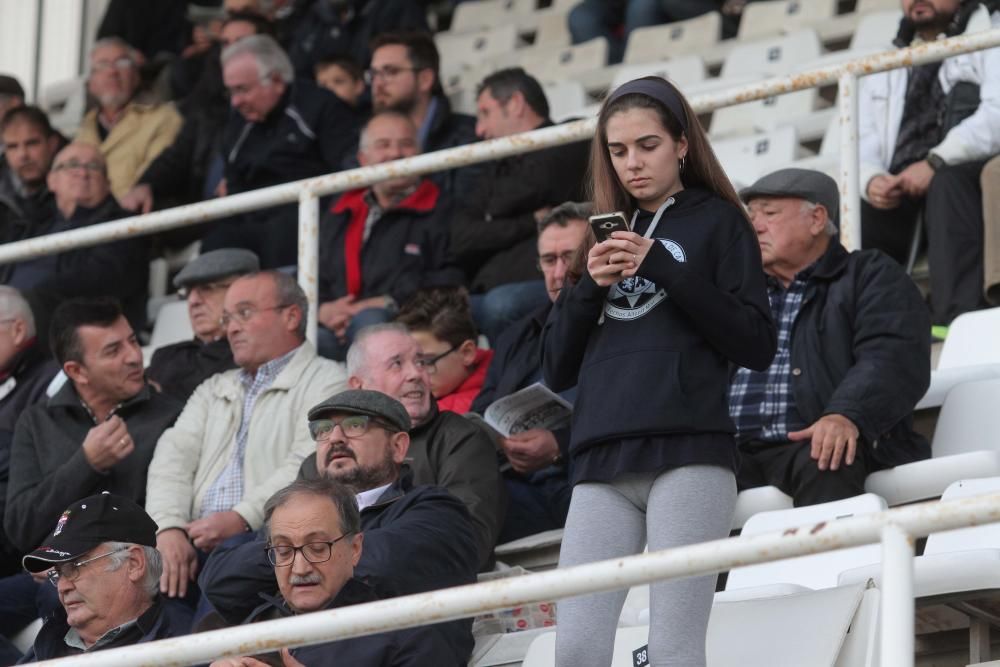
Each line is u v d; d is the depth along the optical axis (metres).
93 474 15.65
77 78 31.30
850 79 15.97
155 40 31.59
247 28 27.08
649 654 10.04
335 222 20.23
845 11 27.92
